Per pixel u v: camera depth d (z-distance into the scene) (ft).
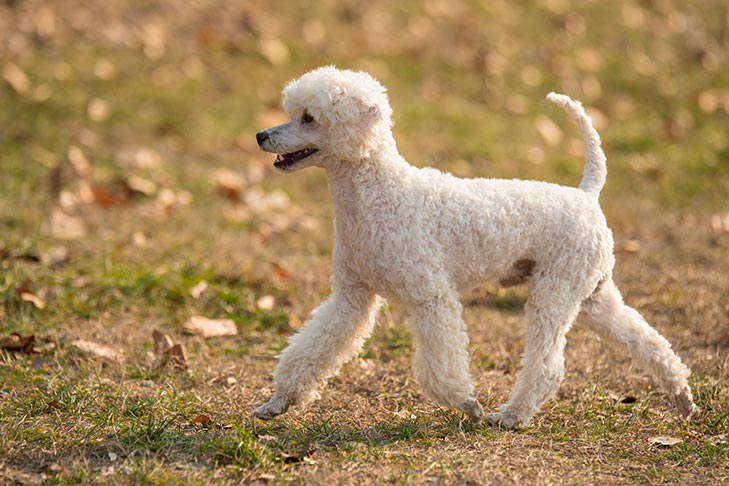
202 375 29.91
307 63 64.75
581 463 24.04
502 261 26.08
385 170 25.17
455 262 25.57
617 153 56.39
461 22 71.67
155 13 69.05
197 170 51.72
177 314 35.55
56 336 32.53
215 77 62.59
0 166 49.26
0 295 34.94
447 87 63.41
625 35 72.02
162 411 26.48
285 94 25.70
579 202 26.68
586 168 28.04
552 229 26.20
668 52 70.38
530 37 70.33
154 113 57.77
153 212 45.75
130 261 39.86
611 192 50.88
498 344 33.37
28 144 52.29
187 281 37.37
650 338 27.61
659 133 59.11
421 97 61.57
